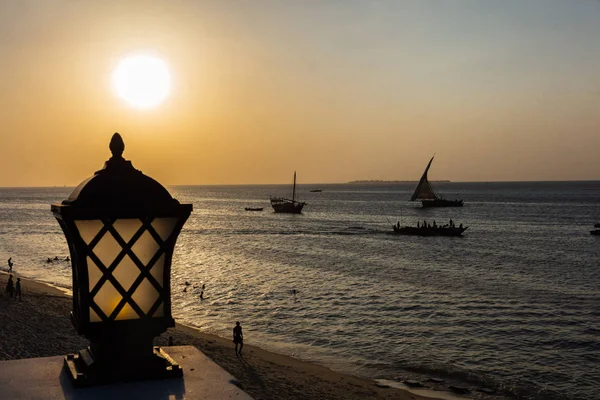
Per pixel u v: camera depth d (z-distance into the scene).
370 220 132.62
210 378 2.99
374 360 26.73
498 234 94.88
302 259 64.25
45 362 3.24
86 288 2.90
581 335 30.61
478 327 32.66
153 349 3.14
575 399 21.62
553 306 38.06
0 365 3.20
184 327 33.03
